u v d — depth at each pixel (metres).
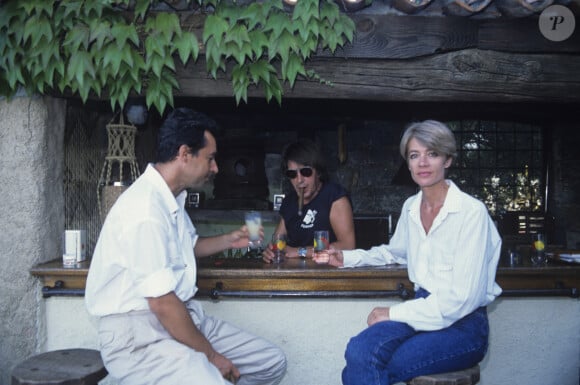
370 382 2.03
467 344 2.09
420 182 2.24
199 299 2.85
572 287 2.81
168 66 2.83
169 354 2.02
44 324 2.93
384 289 2.79
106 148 3.94
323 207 3.37
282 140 5.89
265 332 2.87
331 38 2.81
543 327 2.89
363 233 5.52
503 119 5.84
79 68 2.77
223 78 2.99
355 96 3.04
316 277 2.76
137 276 1.98
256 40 2.82
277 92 3.00
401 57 2.95
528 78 3.01
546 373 2.90
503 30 2.94
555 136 5.82
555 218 5.82
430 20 2.93
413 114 5.74
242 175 5.54
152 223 2.00
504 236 5.71
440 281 2.17
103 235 2.08
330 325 2.87
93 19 2.73
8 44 2.73
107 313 2.09
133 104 3.41
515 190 5.96
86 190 3.59
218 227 6.00
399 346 2.13
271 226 5.73
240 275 2.72
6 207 2.92
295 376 2.88
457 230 2.13
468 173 6.00
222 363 2.14
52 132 3.07
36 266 2.89
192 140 2.17
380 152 6.08
